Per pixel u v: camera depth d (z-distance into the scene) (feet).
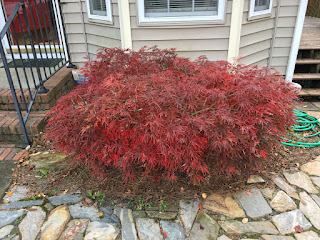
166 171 7.27
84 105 6.87
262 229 6.43
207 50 11.73
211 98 6.75
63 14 12.97
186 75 8.51
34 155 8.57
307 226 6.50
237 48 11.45
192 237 6.24
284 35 12.91
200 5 10.95
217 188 7.64
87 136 6.54
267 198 7.34
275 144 7.68
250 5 11.00
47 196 7.37
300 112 11.80
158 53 9.32
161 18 11.18
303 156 9.04
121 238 6.19
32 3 14.29
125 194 7.41
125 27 11.38
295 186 7.75
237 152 6.86
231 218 6.76
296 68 14.48
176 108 6.49
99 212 6.91
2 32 8.12
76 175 8.09
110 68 8.73
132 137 6.26
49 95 10.41
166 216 6.80
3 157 8.77
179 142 6.12
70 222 6.59
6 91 10.61
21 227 6.40
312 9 24.20
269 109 6.64
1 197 7.27
